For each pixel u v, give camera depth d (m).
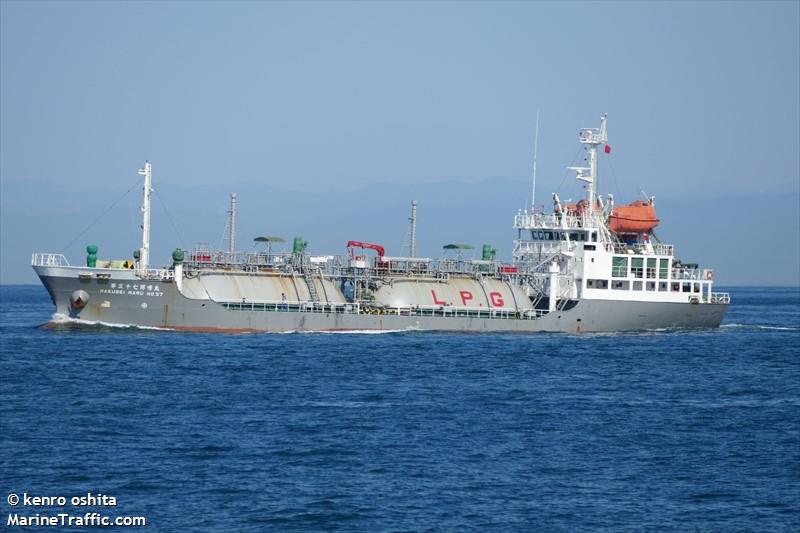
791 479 186.50
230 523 159.00
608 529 159.62
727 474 189.38
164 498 170.00
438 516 162.88
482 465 191.25
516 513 165.25
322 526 158.00
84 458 192.62
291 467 187.62
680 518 164.88
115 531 156.00
